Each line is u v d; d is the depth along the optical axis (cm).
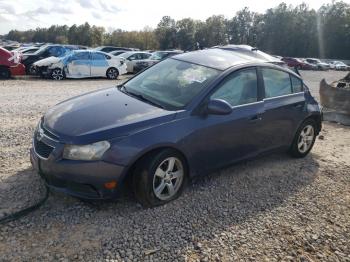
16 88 1220
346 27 7431
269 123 509
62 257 315
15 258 309
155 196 399
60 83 1483
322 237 381
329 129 844
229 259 332
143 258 324
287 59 4294
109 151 362
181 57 528
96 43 9344
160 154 389
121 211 392
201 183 475
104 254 324
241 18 9288
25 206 385
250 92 488
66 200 404
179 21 8850
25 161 499
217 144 445
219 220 393
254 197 452
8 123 695
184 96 438
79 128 374
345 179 534
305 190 485
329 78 2975
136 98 452
